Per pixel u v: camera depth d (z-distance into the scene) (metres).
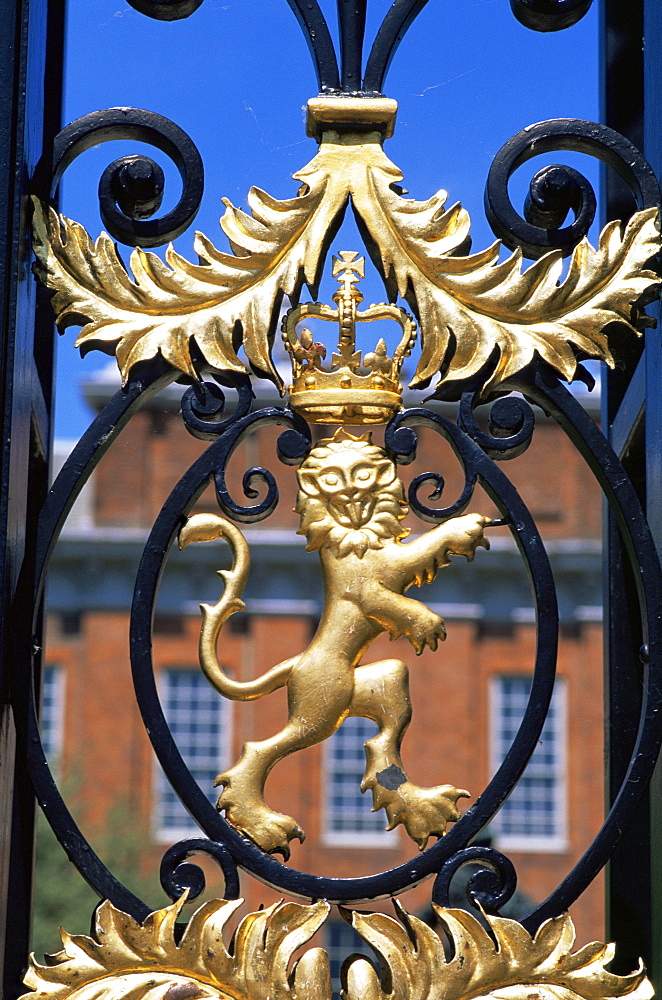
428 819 1.41
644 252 1.54
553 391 1.53
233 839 1.40
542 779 18.86
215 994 1.37
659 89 1.61
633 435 1.70
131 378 1.52
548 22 1.66
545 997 1.38
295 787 18.53
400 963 1.38
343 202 1.56
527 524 1.47
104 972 1.37
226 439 1.49
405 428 1.50
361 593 1.46
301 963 1.38
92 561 19.23
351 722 18.81
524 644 19.16
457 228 1.55
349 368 1.50
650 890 1.60
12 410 1.44
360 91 1.61
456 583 19.34
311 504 1.48
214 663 1.43
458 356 1.51
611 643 1.70
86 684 19.05
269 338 1.51
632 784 1.44
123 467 19.31
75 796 18.19
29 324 1.54
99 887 1.40
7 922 1.55
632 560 1.50
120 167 1.55
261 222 1.54
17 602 1.45
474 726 19.02
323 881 1.40
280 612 18.84
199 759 18.83
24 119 1.50
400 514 1.48
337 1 1.65
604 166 1.84
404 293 1.54
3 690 1.41
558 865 18.59
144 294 1.52
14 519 1.45
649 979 1.54
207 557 19.05
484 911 1.40
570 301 1.53
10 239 1.47
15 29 1.52
